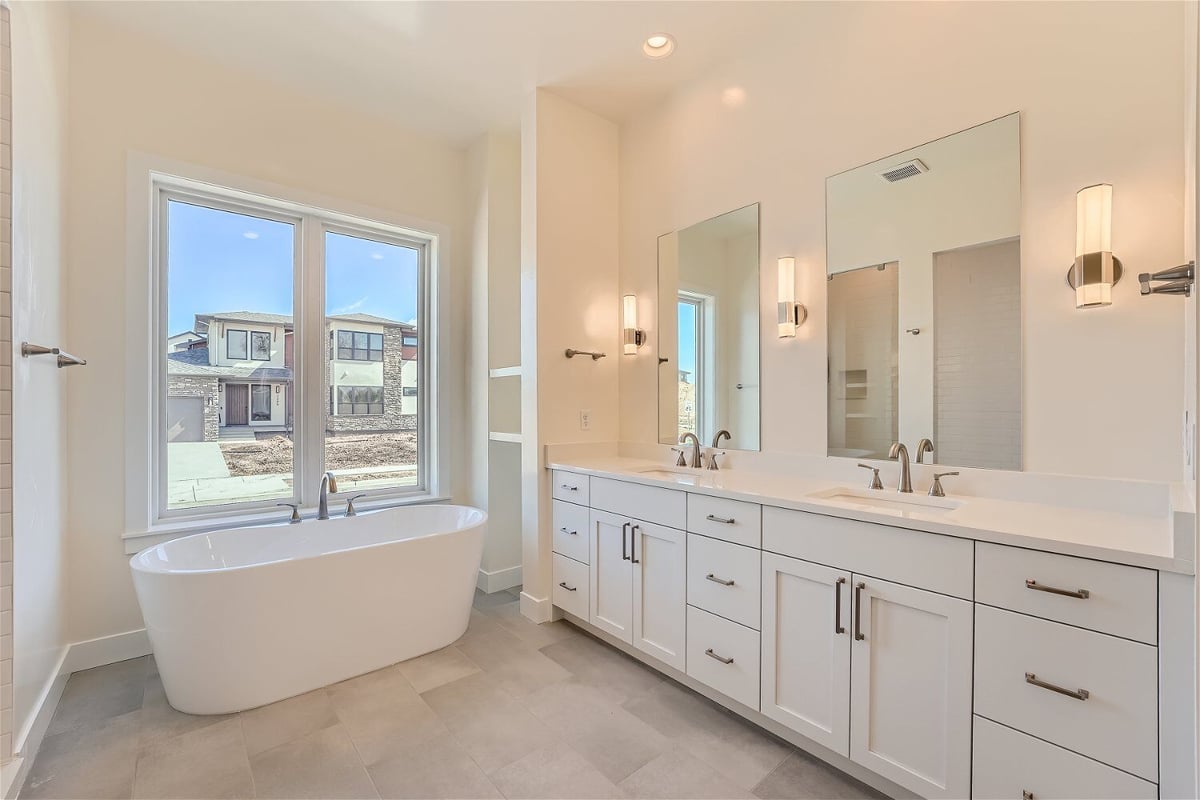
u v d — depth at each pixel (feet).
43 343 6.01
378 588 7.22
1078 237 4.84
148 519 7.77
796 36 7.41
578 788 4.99
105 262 7.43
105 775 5.14
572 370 9.53
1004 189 5.50
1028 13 5.37
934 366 6.02
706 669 6.34
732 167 8.29
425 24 7.52
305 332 9.68
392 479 10.79
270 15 7.32
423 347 11.25
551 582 9.09
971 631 4.21
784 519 5.53
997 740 4.06
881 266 6.51
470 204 11.19
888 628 4.71
